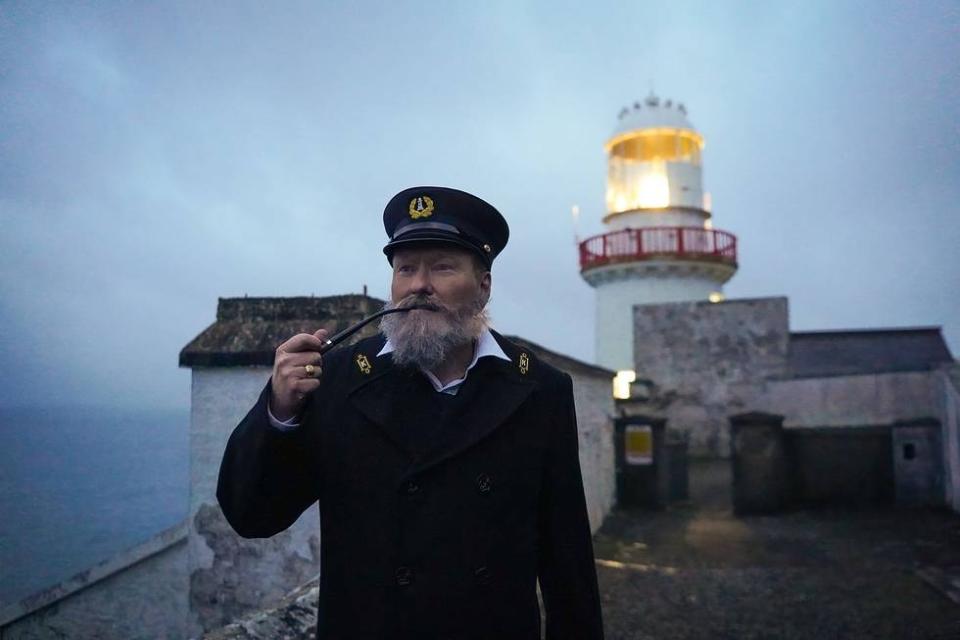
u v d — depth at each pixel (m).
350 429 1.57
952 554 7.59
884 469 11.21
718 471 15.64
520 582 1.58
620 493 11.91
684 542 8.91
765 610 5.91
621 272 20.14
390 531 1.50
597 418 10.45
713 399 17.02
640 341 17.67
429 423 1.58
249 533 1.57
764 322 16.81
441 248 1.61
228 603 4.74
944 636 5.18
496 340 1.79
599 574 7.17
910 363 14.72
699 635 5.36
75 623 5.08
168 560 4.96
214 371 4.85
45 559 8.49
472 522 1.53
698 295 20.02
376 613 1.48
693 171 20.98
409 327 1.55
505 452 1.61
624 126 21.52
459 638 1.48
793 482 11.57
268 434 1.45
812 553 8.05
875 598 6.12
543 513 1.78
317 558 4.65
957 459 9.96
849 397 13.46
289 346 1.48
